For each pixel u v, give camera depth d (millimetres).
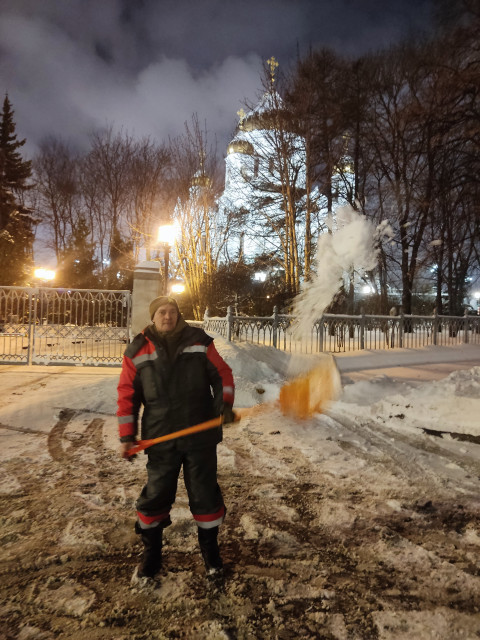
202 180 23328
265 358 9148
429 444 4742
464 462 4195
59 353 10062
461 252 23797
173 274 23625
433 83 19375
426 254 21797
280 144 20125
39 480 3652
